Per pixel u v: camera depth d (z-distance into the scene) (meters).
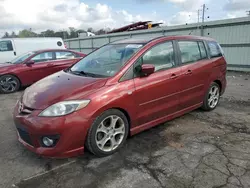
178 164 2.85
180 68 3.91
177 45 3.98
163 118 3.76
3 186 2.52
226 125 4.09
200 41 4.52
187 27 12.62
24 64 7.57
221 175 2.61
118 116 3.12
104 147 3.08
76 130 2.73
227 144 3.36
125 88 3.13
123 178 2.61
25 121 2.80
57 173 2.74
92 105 2.81
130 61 3.30
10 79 7.34
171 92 3.75
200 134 3.72
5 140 3.67
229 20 10.70
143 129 3.50
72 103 2.74
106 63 3.59
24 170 2.81
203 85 4.42
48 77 3.82
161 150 3.22
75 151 2.82
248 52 10.31
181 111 4.08
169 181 2.53
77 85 3.05
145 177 2.61
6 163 2.98
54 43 12.52
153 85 3.44
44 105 2.80
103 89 2.96
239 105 5.30
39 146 2.78
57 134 2.68
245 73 10.28
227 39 11.01
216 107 5.12
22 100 3.17
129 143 3.44
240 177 2.56
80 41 23.03
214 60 4.68
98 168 2.82
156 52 3.63
